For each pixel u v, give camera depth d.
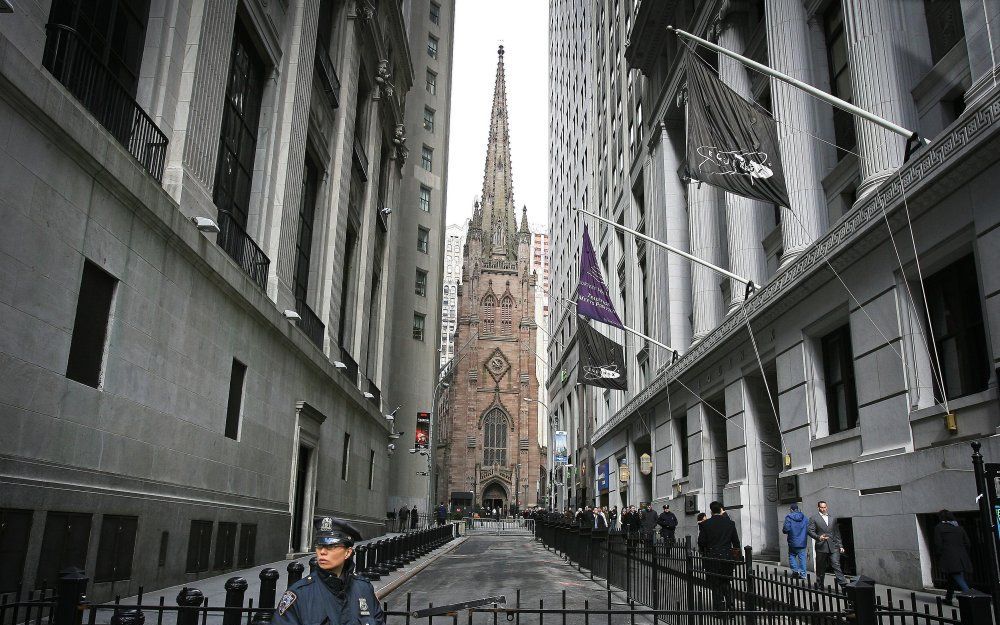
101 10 11.28
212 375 13.64
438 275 54.72
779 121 18.59
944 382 12.31
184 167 12.83
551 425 73.81
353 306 28.77
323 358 21.52
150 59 12.68
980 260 10.79
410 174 52.81
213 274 13.46
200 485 13.10
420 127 54.53
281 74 18.97
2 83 7.97
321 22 24.22
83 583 5.54
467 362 109.00
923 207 12.09
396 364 49.38
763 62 21.55
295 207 19.36
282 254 18.31
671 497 27.50
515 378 109.56
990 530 6.20
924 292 12.21
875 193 13.35
